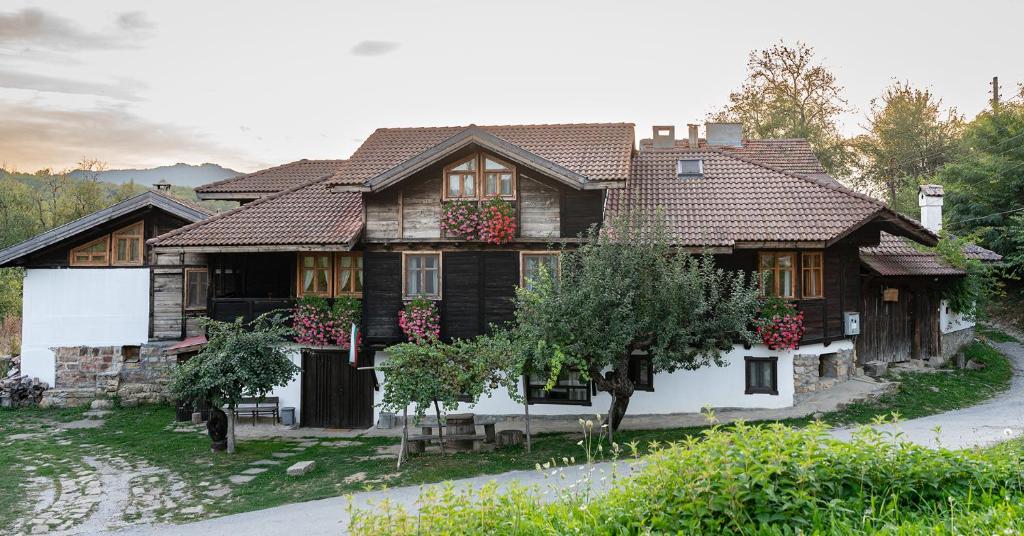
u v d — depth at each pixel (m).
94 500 13.45
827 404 17.36
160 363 23.02
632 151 21.55
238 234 18.80
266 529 10.97
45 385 23.22
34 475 15.27
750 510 6.12
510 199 17.92
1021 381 20.86
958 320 24.56
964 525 5.70
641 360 18.27
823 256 18.20
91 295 23.34
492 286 18.12
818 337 18.05
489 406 18.81
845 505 6.12
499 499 6.81
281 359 16.84
